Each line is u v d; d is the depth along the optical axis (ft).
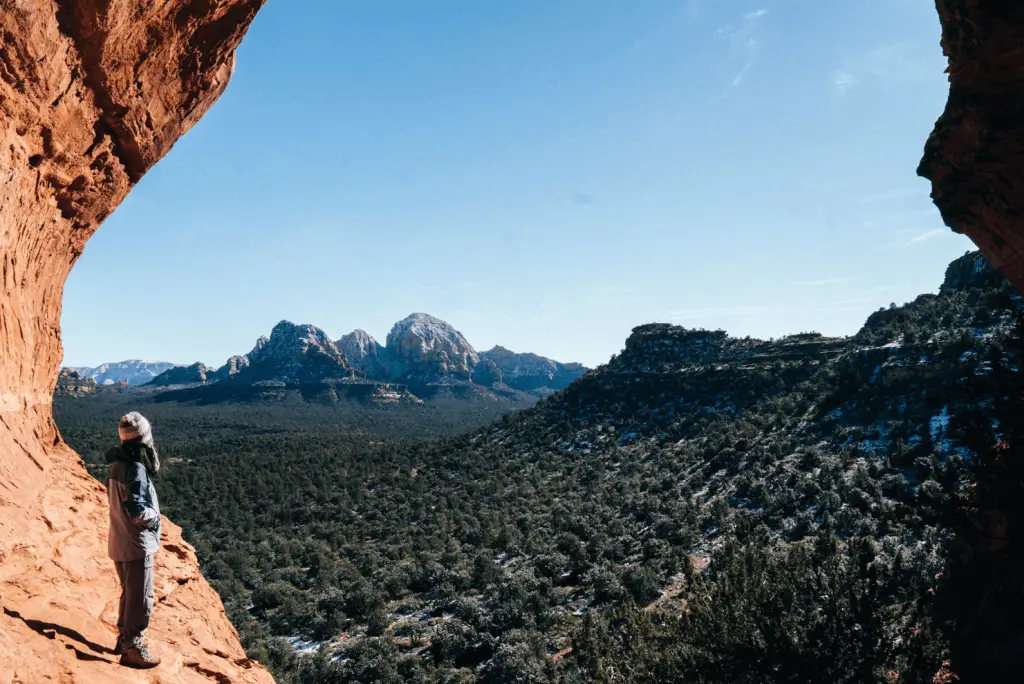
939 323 264.52
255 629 162.71
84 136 21.75
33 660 11.18
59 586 15.48
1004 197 39.42
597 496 252.83
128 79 22.62
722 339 472.03
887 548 106.32
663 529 189.88
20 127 17.33
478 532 220.64
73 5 17.81
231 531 258.37
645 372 448.24
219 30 25.64
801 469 214.69
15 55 16.02
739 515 186.80
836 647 48.29
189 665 16.80
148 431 14.71
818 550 84.94
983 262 301.84
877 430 220.84
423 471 371.97
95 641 14.24
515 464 353.72
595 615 111.14
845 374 277.03
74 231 24.08
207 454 469.57
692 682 54.24
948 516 49.01
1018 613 38.83
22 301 19.88
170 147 27.94
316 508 296.10
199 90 27.22
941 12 34.99
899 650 46.75
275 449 488.02
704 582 69.72
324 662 135.85
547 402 476.13
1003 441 45.73
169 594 21.71
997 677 38.50
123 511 14.03
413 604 167.02
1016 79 33.40
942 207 45.16
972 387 53.36
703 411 351.25
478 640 136.77
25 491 17.07
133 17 20.54
